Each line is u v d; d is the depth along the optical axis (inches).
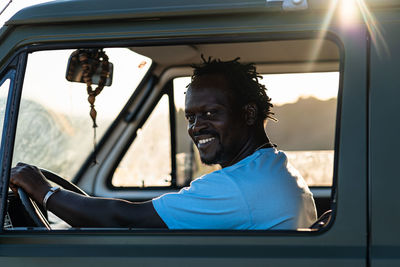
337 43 58.7
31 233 61.5
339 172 57.1
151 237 59.5
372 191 56.2
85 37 62.1
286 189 67.5
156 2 60.9
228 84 70.9
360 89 57.7
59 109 124.7
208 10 59.7
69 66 85.7
